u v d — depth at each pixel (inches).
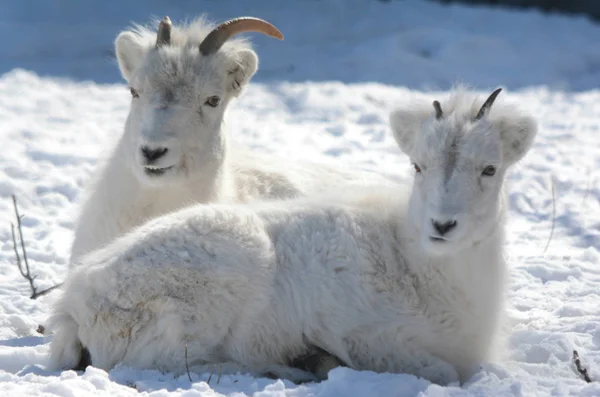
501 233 496.7
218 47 593.3
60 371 454.3
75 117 1188.5
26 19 1840.6
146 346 447.8
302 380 467.8
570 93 1498.5
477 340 497.0
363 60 1617.9
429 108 482.3
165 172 562.6
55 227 828.0
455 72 1589.6
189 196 586.6
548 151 1129.4
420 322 478.0
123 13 1909.4
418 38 1733.5
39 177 940.0
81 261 505.7
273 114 1259.2
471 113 469.7
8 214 850.1
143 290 446.9
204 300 453.4
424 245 455.5
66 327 462.0
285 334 474.3
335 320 472.7
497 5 2203.5
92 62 1552.7
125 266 449.7
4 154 992.9
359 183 621.0
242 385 430.0
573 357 497.4
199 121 579.2
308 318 474.6
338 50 1694.1
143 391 416.2
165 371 447.8
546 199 953.5
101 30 1772.9
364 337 474.0
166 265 450.0
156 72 570.3
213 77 581.9
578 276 710.5
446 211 445.1
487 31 1878.7
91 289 452.8
